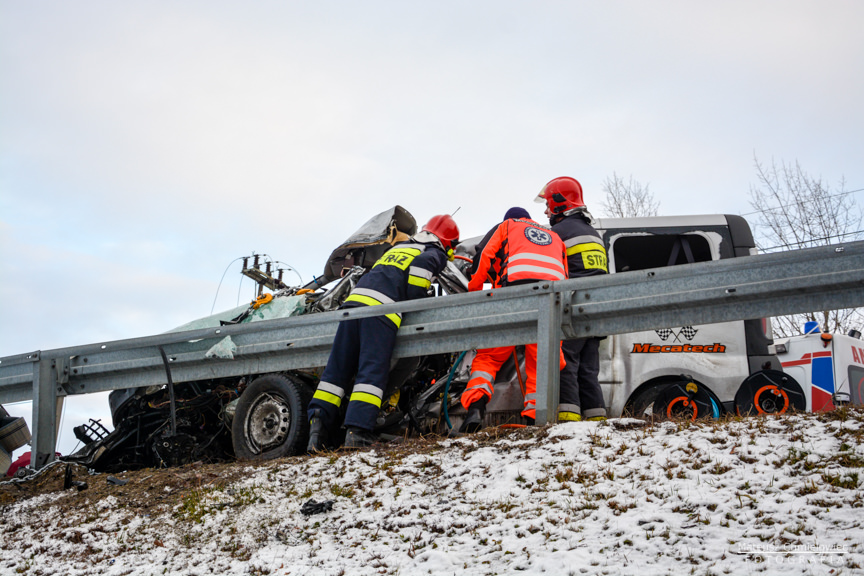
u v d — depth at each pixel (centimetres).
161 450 721
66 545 445
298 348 621
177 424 727
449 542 370
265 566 374
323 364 617
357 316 584
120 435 755
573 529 355
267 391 655
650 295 508
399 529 395
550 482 410
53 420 675
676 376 687
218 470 540
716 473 387
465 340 563
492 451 467
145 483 538
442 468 459
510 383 646
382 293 607
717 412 639
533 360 585
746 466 388
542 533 359
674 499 368
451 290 725
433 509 408
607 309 519
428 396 661
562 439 459
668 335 694
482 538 365
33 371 682
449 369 708
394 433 647
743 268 480
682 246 741
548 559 328
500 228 625
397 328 591
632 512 362
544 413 502
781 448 400
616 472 406
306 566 368
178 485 519
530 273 587
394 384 640
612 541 337
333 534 404
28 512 519
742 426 439
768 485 365
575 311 529
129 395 752
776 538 316
